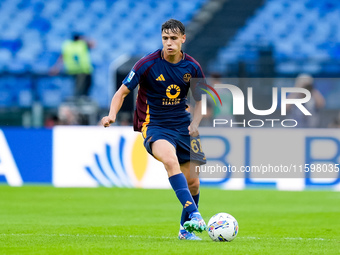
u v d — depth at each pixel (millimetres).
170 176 19672
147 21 72125
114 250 17625
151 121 21109
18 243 19734
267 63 55000
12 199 38219
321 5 72500
